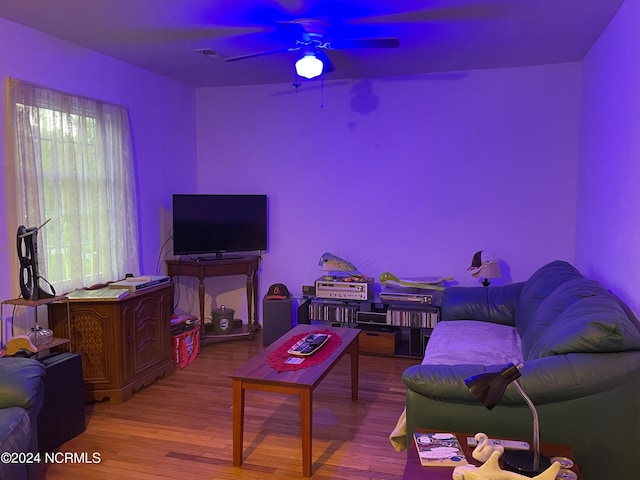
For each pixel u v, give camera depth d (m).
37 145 3.40
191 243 4.81
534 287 3.53
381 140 4.91
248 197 5.02
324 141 5.07
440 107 4.72
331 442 2.99
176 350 4.28
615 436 2.04
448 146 4.73
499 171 4.62
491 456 1.56
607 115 3.33
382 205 4.96
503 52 4.00
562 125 4.43
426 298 4.49
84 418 3.16
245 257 5.14
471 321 3.90
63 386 3.00
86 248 3.87
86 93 3.88
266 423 3.24
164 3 2.95
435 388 2.13
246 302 5.39
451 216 4.78
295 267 5.27
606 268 3.29
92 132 3.89
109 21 3.26
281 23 3.08
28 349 2.96
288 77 4.85
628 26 2.83
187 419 3.31
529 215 4.58
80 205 3.79
